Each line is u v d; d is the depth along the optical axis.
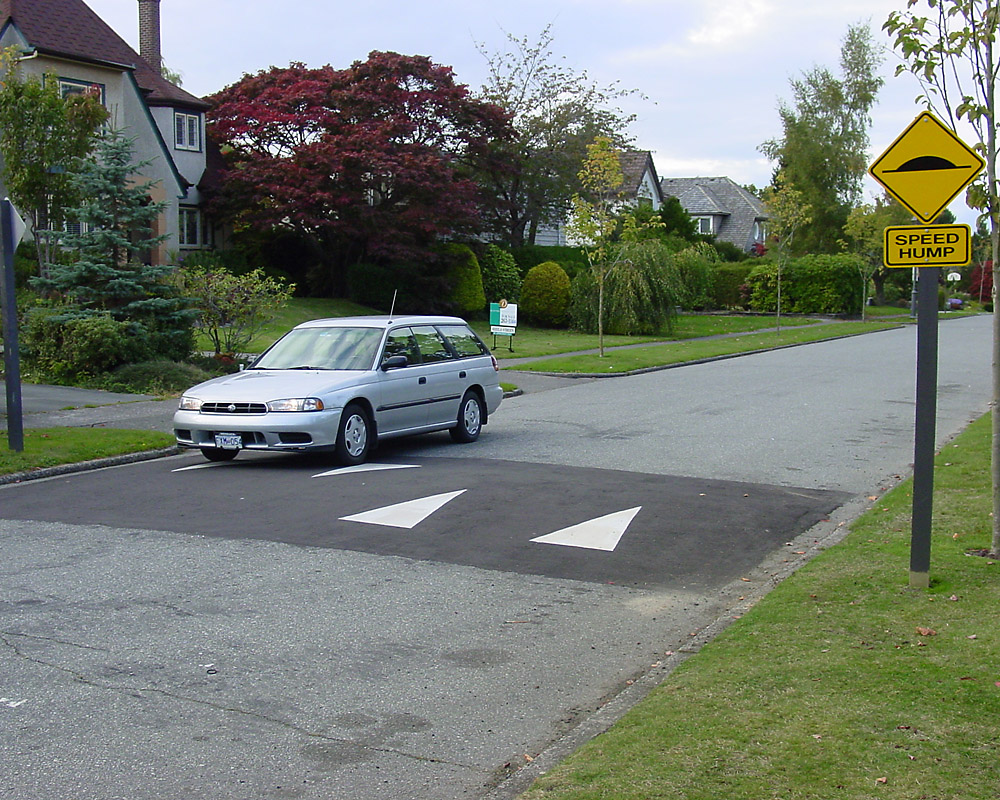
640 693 5.17
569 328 41.28
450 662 5.73
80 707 5.02
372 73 39.31
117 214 20.58
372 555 7.98
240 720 4.89
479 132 42.44
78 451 12.23
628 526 8.93
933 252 6.40
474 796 4.14
